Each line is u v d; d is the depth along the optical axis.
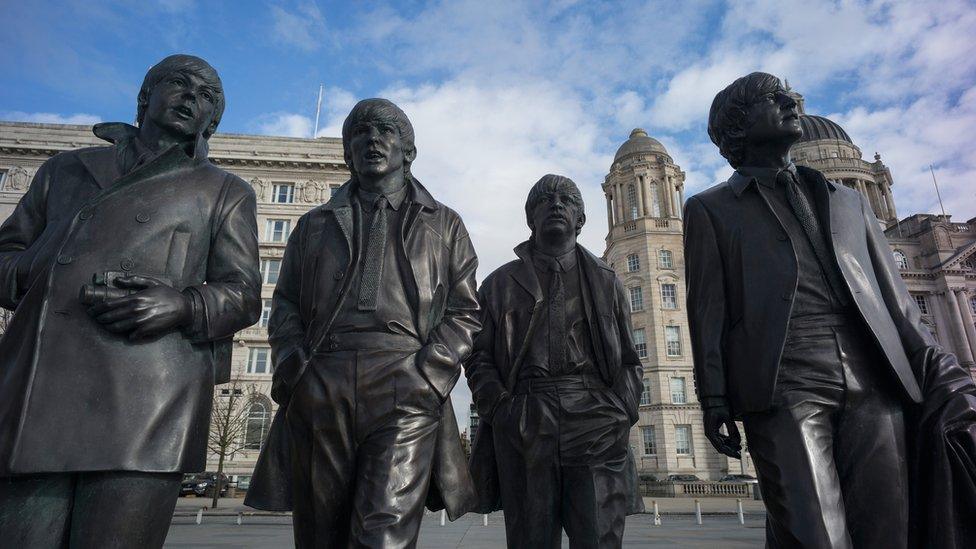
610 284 3.91
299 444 2.62
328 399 2.55
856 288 2.72
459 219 3.16
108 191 2.22
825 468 2.51
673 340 40.19
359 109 2.99
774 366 2.63
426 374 2.62
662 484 30.81
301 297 2.87
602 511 3.46
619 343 3.86
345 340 2.66
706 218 3.10
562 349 3.71
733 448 2.89
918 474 2.62
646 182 44.88
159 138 2.44
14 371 1.93
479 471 3.95
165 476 2.04
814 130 54.16
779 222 2.90
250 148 33.31
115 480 1.95
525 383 3.72
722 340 2.91
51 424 1.88
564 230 3.90
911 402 2.61
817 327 2.72
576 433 3.56
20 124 31.69
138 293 2.02
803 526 2.40
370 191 3.00
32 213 2.32
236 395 28.20
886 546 2.51
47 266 2.05
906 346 2.79
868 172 51.28
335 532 2.57
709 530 13.03
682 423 38.47
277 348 2.79
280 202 33.19
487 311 3.94
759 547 9.60
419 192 3.04
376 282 2.75
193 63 2.47
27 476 1.90
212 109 2.52
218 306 2.23
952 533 2.43
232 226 2.46
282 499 2.71
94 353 1.99
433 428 2.68
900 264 45.56
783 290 2.75
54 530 1.92
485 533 12.95
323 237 2.89
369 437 2.57
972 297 44.34
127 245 2.17
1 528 1.86
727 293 2.98
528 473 3.56
